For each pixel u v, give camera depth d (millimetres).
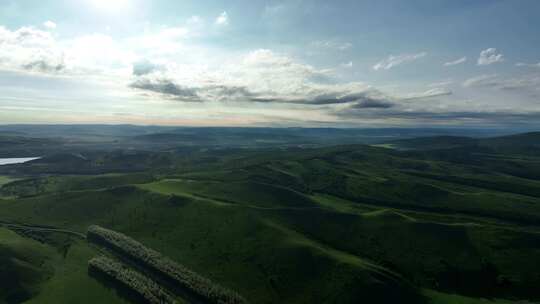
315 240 163000
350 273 127750
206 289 118625
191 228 169625
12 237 153625
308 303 117312
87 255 145750
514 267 142500
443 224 175250
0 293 116125
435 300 121125
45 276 129000
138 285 120562
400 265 145500
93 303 113438
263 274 132125
